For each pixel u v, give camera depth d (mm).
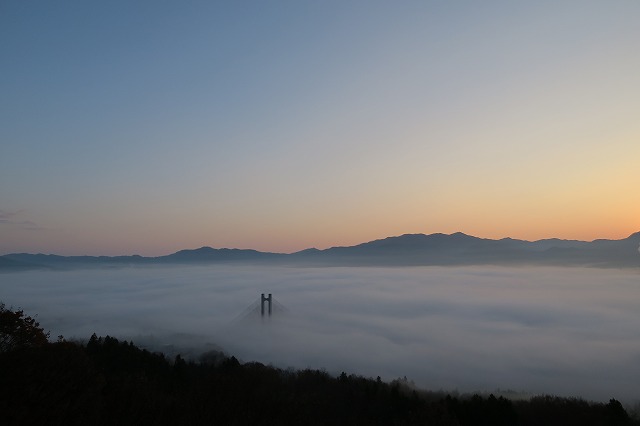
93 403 25266
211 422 29922
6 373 24188
